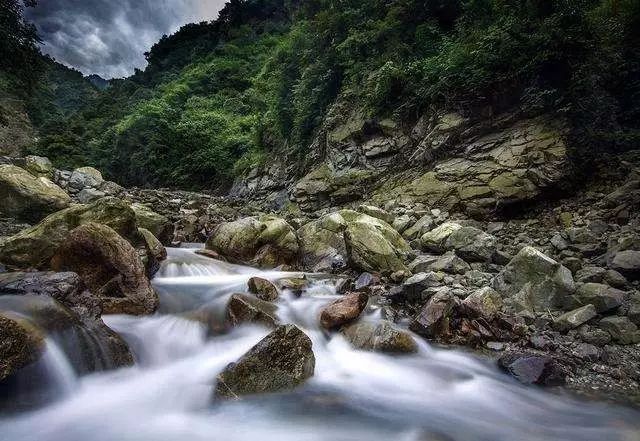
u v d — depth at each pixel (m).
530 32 11.63
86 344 4.27
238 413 3.99
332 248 9.42
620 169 10.28
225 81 46.94
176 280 7.68
